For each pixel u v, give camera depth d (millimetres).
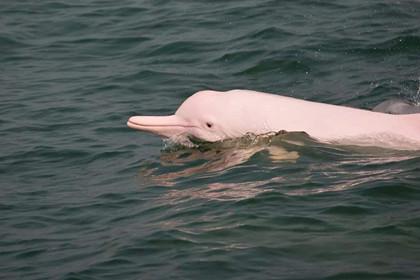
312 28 40844
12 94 36719
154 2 46000
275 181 26297
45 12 45844
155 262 22359
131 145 31156
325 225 23344
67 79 38000
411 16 41562
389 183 25203
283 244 22594
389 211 23812
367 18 41625
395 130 28656
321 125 29156
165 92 36000
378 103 33344
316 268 21391
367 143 28406
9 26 44125
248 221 23844
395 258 21594
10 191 28094
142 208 25766
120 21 43938
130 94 36031
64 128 33094
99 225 25109
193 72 37750
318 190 25406
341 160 27453
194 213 24750
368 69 36844
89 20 44375
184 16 43688
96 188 27766
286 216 23969
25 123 33750
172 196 26281
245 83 36469
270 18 42281
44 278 22328
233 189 26109
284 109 29656
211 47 39938
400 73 36188
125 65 39062
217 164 28312
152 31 42312
